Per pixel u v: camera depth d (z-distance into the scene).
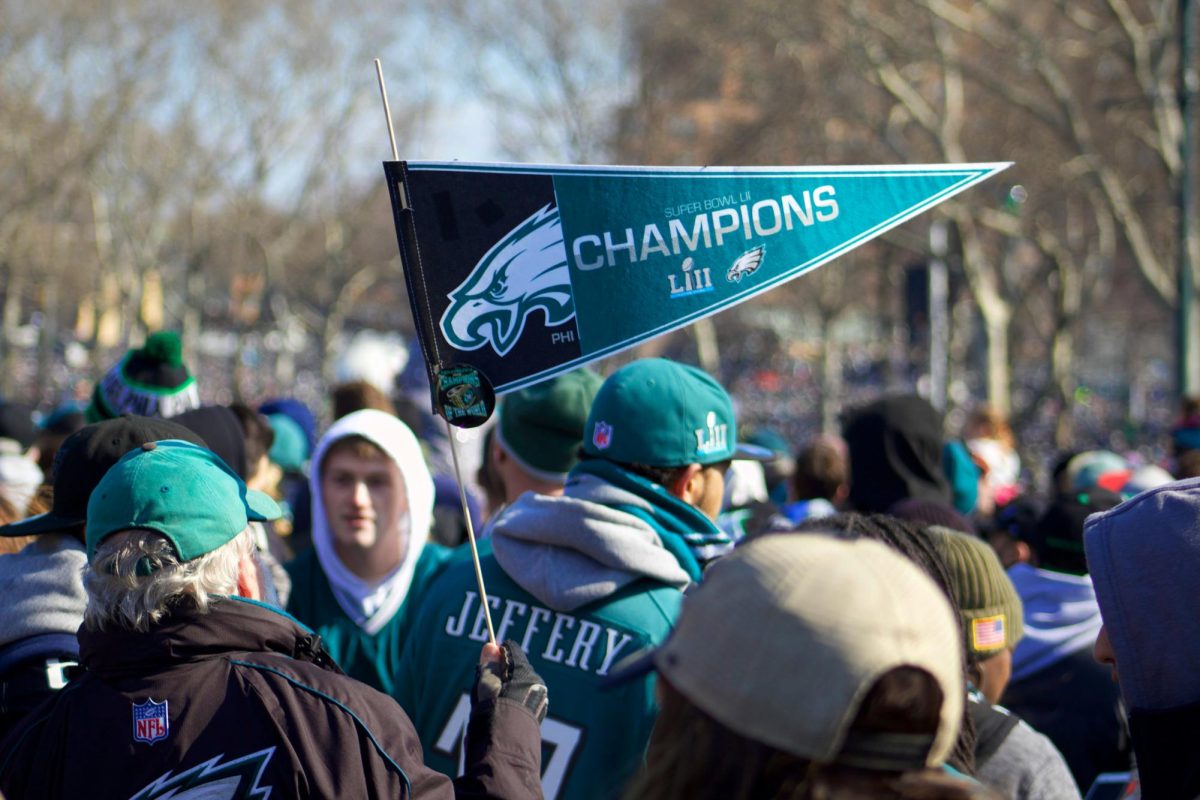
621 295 3.79
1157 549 3.08
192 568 3.22
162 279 68.25
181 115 58.09
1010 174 41.12
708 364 57.03
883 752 2.15
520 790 3.31
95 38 48.81
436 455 9.38
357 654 5.53
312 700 3.19
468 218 3.75
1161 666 3.05
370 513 5.54
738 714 2.16
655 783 2.29
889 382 55.00
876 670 2.11
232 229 65.62
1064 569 5.41
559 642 4.04
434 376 3.68
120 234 61.50
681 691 2.26
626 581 4.02
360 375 9.62
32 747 3.25
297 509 7.89
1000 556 7.17
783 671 2.13
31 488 6.25
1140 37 29.86
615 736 3.89
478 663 3.75
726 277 3.79
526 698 3.50
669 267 3.79
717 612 2.23
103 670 3.24
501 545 4.22
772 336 71.12
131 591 3.17
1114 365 86.94
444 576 4.50
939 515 5.34
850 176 3.80
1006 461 12.90
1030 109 32.94
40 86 47.75
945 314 38.50
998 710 4.04
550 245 3.78
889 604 2.16
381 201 65.75
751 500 7.46
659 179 3.79
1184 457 8.19
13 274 50.53
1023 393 66.56
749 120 46.22
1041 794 3.89
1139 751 3.11
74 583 3.95
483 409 3.64
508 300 3.77
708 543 4.23
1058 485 9.23
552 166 3.77
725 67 45.25
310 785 3.11
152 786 3.11
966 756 3.26
